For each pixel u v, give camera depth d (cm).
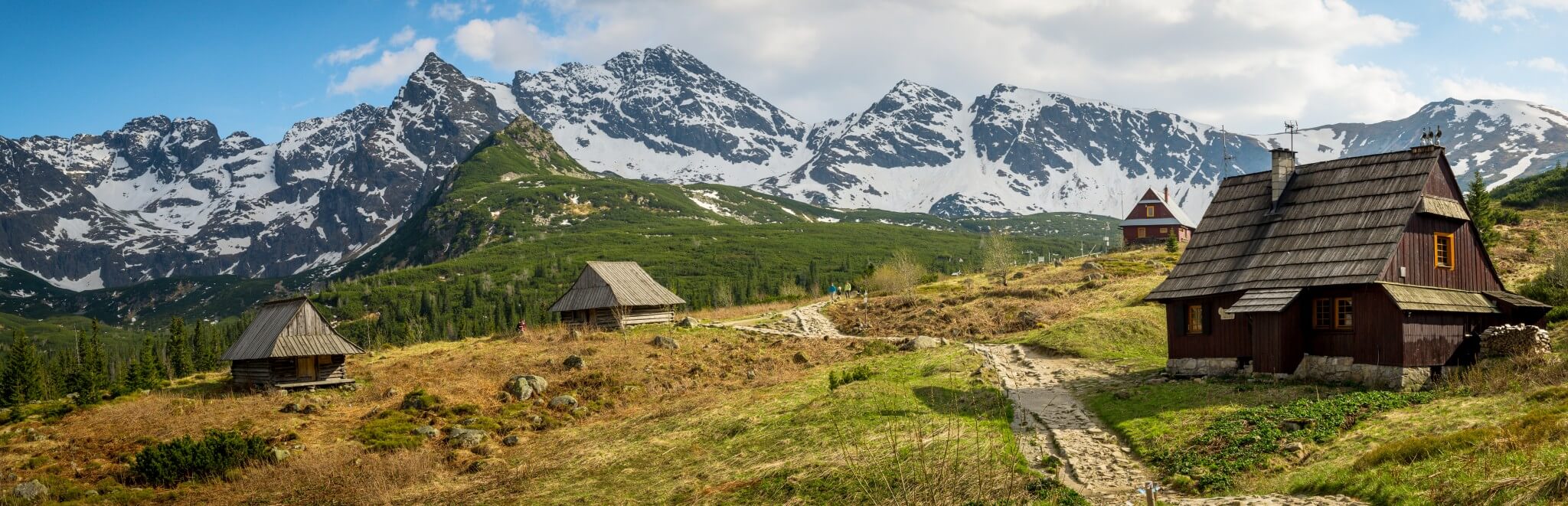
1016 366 5375
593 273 8381
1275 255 4438
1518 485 2250
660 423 4591
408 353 7444
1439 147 4341
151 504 3853
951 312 7825
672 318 8662
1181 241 15812
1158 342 5616
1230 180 5034
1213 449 3128
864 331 7738
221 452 4281
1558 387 3086
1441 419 3027
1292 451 2992
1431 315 4028
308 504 3753
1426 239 4250
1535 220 9569
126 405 5588
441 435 4766
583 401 5372
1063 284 8856
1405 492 2388
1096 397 4216
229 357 6081
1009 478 2834
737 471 3534
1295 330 4197
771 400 4675
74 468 4347
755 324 8406
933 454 3128
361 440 4647
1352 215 4325
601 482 3706
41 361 13350
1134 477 2998
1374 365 3969
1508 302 4362
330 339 6003
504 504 3541
